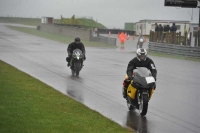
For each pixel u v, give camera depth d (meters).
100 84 41.41
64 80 43.62
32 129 20.53
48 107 27.12
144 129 23.39
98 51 98.62
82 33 153.25
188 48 85.44
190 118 26.69
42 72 49.97
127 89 28.58
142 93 26.55
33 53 81.19
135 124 24.64
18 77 42.03
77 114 25.55
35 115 24.06
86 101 31.83
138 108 27.38
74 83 41.59
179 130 23.41
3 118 22.42
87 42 139.62
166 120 25.97
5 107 25.77
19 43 115.25
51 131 20.44
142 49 27.80
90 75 48.75
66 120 23.39
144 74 26.88
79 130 21.17
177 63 71.25
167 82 45.19
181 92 37.91
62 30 170.88
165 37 100.31
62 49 96.75
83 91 36.69
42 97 31.05
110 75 49.16
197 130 23.53
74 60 48.34
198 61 77.00
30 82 39.00
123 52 96.38
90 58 75.06
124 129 22.41
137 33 187.25
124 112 28.20
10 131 19.72
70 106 28.09
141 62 27.86
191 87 41.53
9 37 141.38
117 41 151.12
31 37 147.12
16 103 27.47
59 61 65.25
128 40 160.25
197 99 34.19
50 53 82.62
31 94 31.98
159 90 38.94
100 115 25.73
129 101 28.27
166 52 94.19
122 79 45.75
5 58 67.69
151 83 26.42
